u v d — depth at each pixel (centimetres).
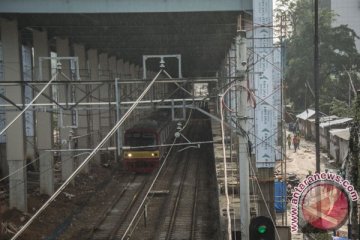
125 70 7044
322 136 6031
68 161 4231
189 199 3766
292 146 6450
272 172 2822
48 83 1898
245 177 1811
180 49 5538
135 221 3184
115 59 6122
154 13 3125
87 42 4722
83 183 4312
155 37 4434
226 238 2341
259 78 2772
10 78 3359
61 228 3030
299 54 7938
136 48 5228
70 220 3216
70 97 4088
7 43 3338
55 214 3356
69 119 4266
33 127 4938
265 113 2791
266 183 2817
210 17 3397
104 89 5312
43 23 3553
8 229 2888
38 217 3212
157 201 3744
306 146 6431
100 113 5119
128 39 4553
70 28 3781
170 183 4366
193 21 3531
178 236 2855
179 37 4484
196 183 4356
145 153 4647
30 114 4934
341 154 4800
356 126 1866
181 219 3216
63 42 4272
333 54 7738
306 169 4838
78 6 3058
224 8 3034
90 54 5131
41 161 3850
